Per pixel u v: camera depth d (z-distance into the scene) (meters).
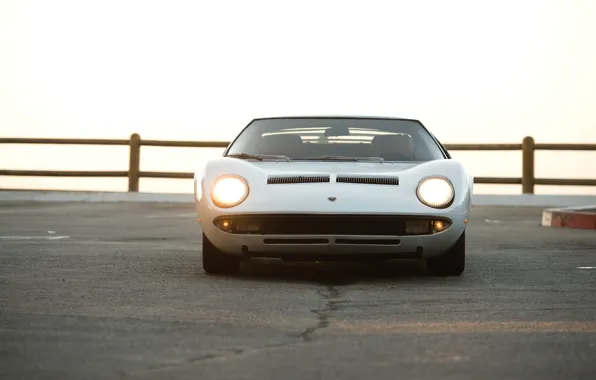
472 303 7.41
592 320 6.60
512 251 12.13
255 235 8.70
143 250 11.75
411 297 7.73
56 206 22.41
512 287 8.42
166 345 5.61
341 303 7.37
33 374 4.87
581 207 18.62
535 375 4.89
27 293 7.71
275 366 5.07
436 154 9.88
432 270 9.35
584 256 11.44
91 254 11.10
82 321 6.41
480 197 24.64
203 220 8.94
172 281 8.66
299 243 8.71
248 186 8.78
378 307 7.18
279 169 9.05
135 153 26.41
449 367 5.05
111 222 17.34
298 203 8.59
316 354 5.38
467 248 12.59
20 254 10.97
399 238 8.65
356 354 5.38
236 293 7.91
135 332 6.02
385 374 4.89
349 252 8.78
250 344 5.66
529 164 25.64
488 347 5.60
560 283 8.72
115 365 5.07
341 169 9.05
